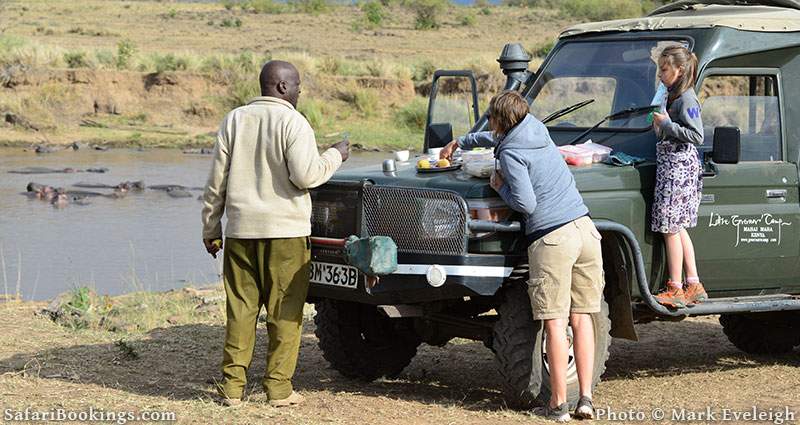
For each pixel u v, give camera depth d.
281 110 13.54
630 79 16.17
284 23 166.88
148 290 27.34
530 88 17.31
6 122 77.81
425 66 94.44
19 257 33.56
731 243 15.46
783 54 16.39
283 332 13.76
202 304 23.06
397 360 16.31
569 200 13.22
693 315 14.84
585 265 13.37
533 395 13.62
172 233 39.25
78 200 47.97
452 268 13.20
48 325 20.12
